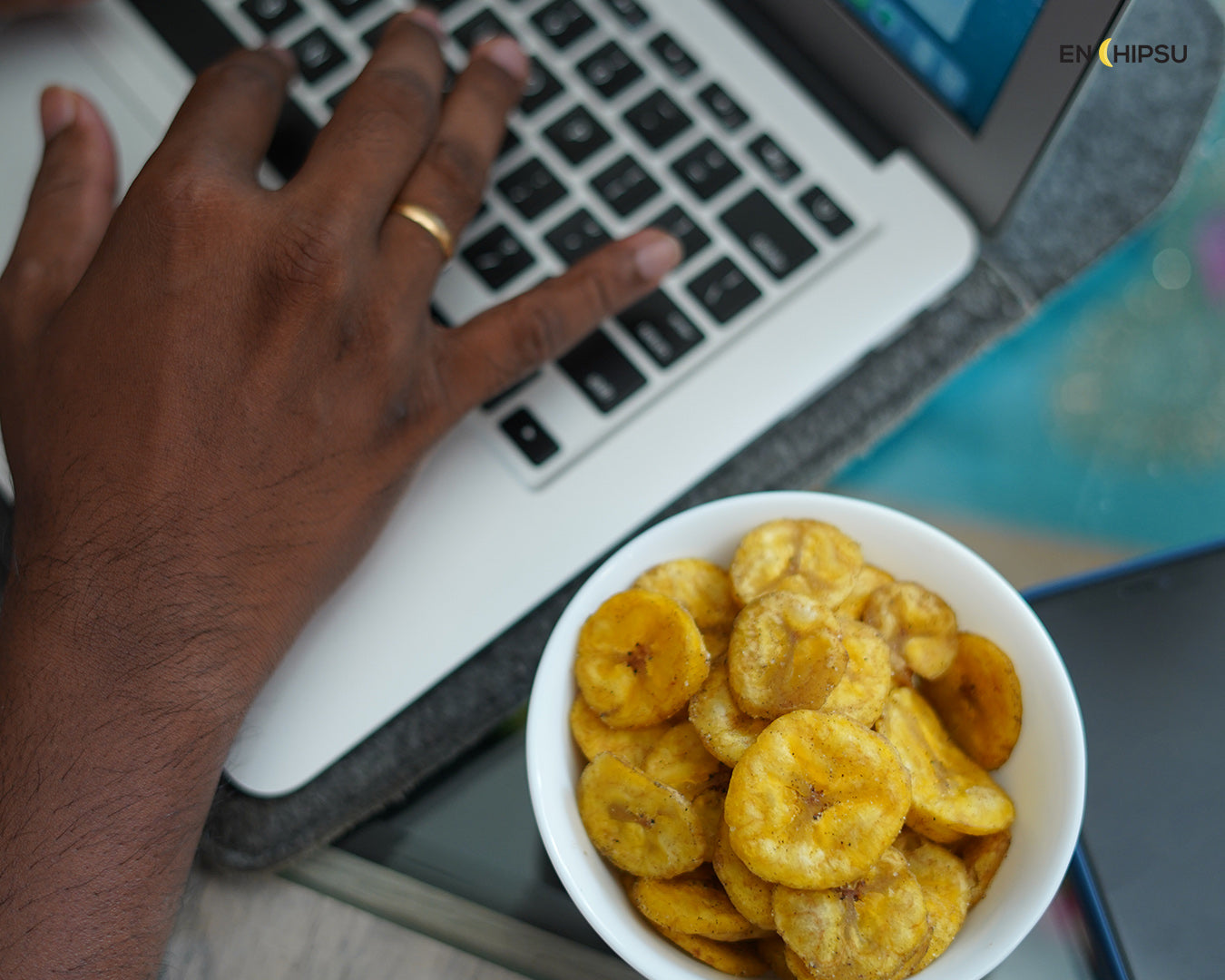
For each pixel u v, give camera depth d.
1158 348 0.46
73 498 0.38
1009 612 0.36
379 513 0.40
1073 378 0.46
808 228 0.43
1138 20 0.46
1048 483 0.45
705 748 0.36
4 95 0.46
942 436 0.45
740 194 0.43
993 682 0.36
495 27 0.45
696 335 0.42
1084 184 0.45
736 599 0.37
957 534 0.45
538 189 0.43
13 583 0.39
